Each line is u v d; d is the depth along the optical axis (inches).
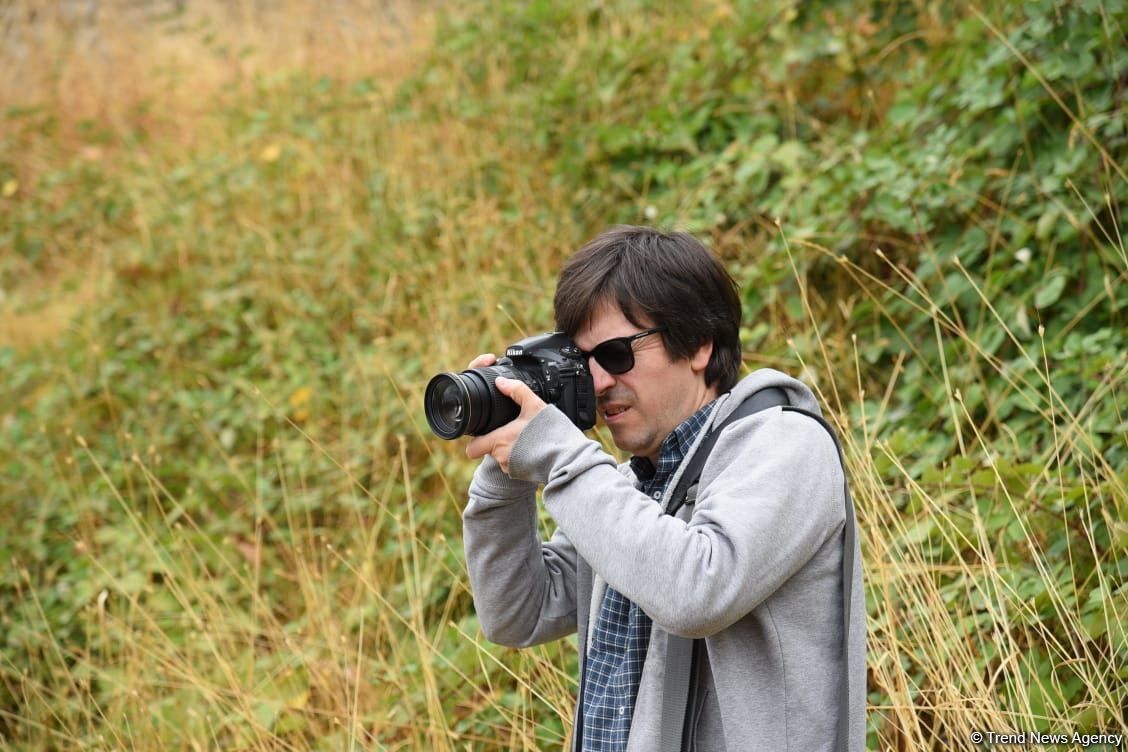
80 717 392.5
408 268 535.5
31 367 573.3
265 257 590.2
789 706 174.7
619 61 570.3
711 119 514.0
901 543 316.8
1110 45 365.4
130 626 392.2
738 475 175.2
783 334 413.7
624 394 193.9
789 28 512.4
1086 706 266.1
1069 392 335.9
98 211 705.0
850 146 451.5
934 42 478.3
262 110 724.0
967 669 277.9
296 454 459.8
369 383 483.8
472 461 427.2
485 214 538.6
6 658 408.2
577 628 216.8
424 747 331.6
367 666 361.1
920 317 387.5
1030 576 294.8
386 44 771.4
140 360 575.2
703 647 180.4
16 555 466.9
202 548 449.1
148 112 810.8
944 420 360.2
